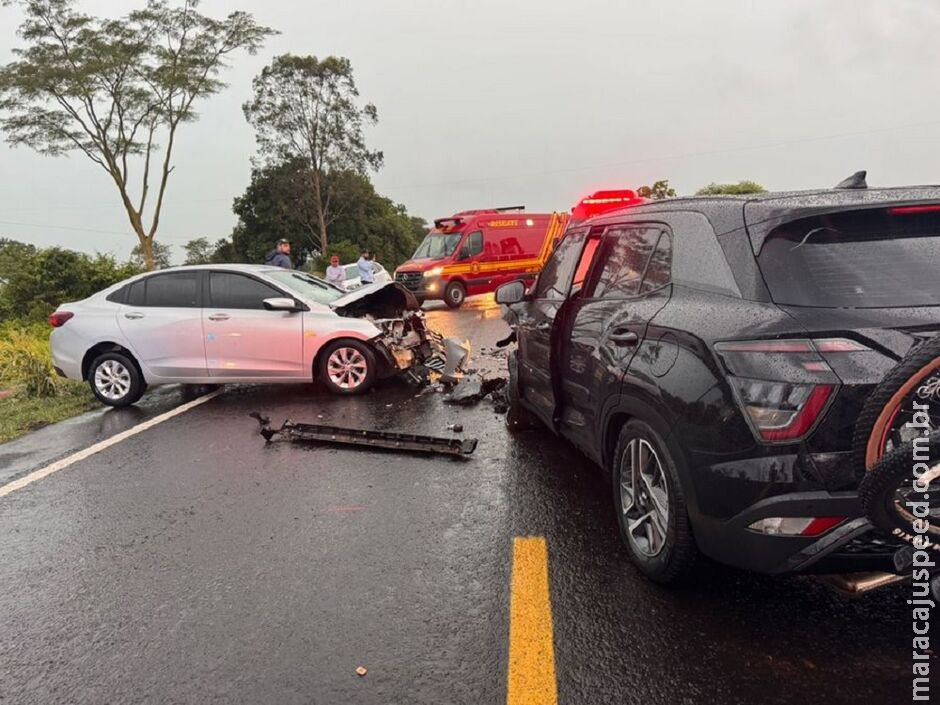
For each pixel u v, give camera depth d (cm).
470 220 1848
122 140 3178
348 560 345
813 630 264
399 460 503
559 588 306
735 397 237
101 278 2228
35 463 550
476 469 476
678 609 284
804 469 224
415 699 238
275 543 369
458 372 758
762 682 236
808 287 242
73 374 756
